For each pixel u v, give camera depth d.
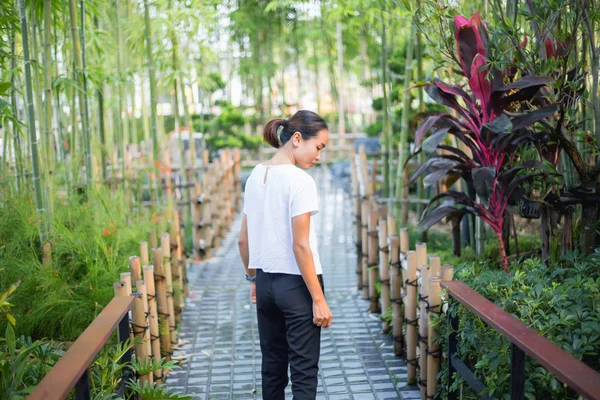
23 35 3.23
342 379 3.26
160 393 2.42
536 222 4.88
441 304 2.62
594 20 2.69
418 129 2.92
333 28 11.95
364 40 12.80
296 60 13.88
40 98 3.65
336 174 9.91
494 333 2.23
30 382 2.22
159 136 6.70
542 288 2.23
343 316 4.26
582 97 2.92
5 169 4.11
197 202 5.96
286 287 2.24
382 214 4.50
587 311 2.13
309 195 2.18
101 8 5.42
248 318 4.29
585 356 2.12
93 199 4.14
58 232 3.49
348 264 5.73
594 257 2.57
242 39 12.64
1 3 3.43
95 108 5.21
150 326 3.08
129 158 6.01
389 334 3.88
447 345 2.56
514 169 2.87
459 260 3.77
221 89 12.82
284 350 2.41
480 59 2.75
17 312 3.16
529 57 2.90
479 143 2.97
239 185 8.20
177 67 5.98
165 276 3.64
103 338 1.99
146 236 4.23
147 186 5.64
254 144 11.59
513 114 2.79
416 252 3.10
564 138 2.74
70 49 4.74
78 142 5.25
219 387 3.21
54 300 3.14
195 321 4.25
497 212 3.08
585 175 2.80
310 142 2.27
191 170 6.45
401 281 3.55
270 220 2.25
